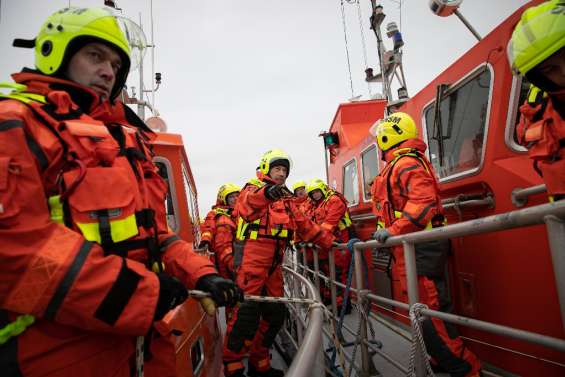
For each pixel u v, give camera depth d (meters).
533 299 1.97
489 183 2.31
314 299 1.52
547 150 1.52
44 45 1.05
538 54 1.36
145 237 1.02
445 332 2.21
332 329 1.84
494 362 2.27
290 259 5.42
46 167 0.83
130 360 1.00
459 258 2.60
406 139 2.66
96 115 1.11
